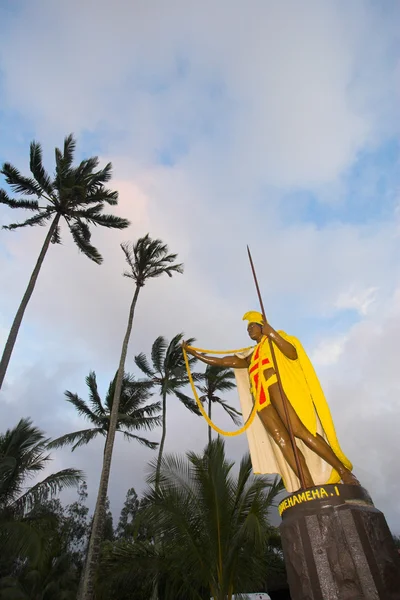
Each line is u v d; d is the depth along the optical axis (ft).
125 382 73.72
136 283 68.95
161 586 43.01
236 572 30.12
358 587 7.03
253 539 29.53
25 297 54.03
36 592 58.08
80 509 130.11
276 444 11.44
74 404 71.87
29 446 51.57
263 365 11.87
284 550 8.14
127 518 135.33
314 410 10.53
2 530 37.76
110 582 31.76
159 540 34.35
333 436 10.01
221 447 31.99
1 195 60.34
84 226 65.00
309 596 7.23
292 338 11.68
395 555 7.62
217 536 29.45
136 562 30.63
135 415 72.54
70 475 46.75
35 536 37.70
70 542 115.14
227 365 13.57
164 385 76.28
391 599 6.99
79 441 61.41
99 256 66.33
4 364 48.29
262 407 11.43
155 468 30.96
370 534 7.52
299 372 11.24
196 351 14.06
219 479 29.94
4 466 45.42
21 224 62.34
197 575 30.37
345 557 7.29
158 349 80.64
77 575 80.94
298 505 8.27
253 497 32.19
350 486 8.32
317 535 7.61
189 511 29.45
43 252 58.44
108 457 52.08
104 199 63.16
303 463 10.25
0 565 59.62
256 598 46.29
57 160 62.90
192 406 81.30
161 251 70.18
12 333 50.70
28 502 44.19
